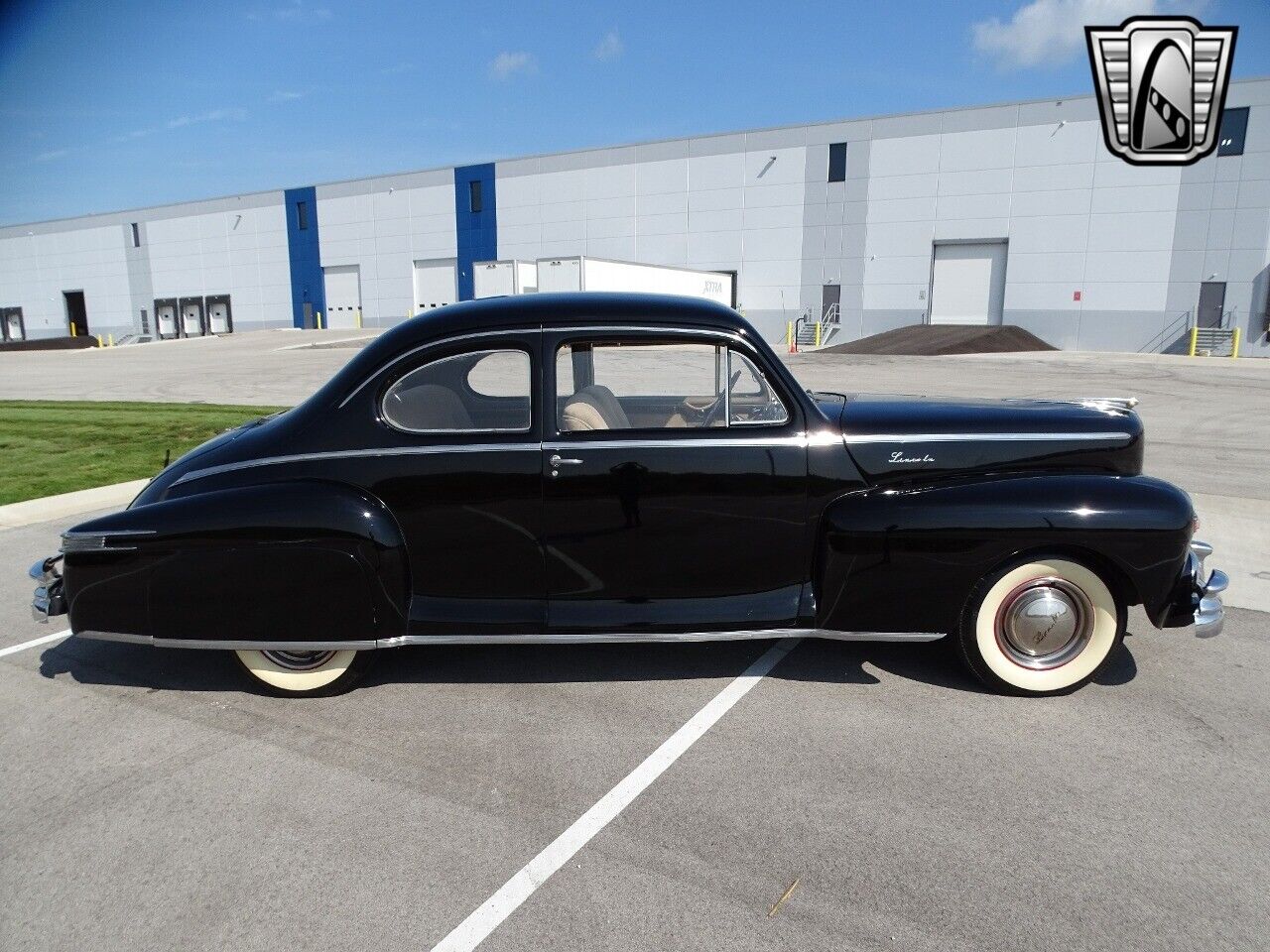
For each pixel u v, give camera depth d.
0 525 6.39
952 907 2.17
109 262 55.56
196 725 3.25
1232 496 6.83
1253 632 4.02
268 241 49.25
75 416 11.99
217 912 2.20
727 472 3.27
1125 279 28.83
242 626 3.24
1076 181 29.09
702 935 2.08
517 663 3.77
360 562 3.19
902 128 31.58
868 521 3.21
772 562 3.37
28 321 60.44
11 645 4.14
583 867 2.36
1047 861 2.34
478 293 26.58
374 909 2.20
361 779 2.84
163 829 2.58
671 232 36.84
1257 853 2.36
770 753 2.95
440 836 2.51
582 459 3.24
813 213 33.78
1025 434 3.38
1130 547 3.13
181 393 16.11
